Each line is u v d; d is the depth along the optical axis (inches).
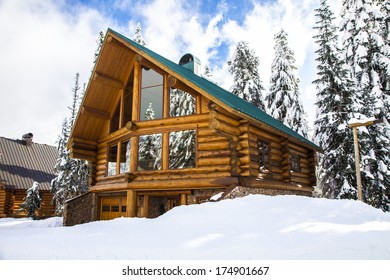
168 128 505.4
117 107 629.6
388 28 890.1
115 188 547.2
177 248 220.5
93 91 593.0
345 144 741.3
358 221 284.4
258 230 259.0
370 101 757.9
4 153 1202.6
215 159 457.4
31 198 1012.5
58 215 1000.2
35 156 1301.7
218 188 460.4
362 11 848.9
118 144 580.7
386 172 700.0
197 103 491.2
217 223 291.3
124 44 522.0
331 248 207.6
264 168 501.4
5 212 1050.1
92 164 653.9
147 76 561.9
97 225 361.1
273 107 1038.4
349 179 726.5
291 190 607.8
